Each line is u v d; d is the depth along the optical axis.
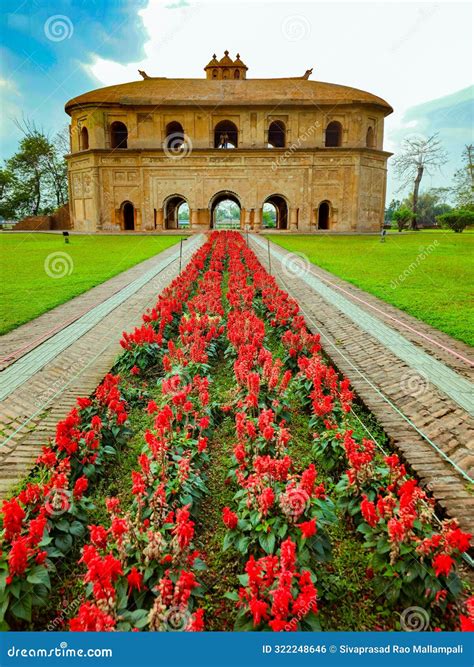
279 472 3.83
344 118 43.34
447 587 3.19
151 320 9.10
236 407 6.00
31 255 23.97
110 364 8.28
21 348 9.02
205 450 5.40
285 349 8.24
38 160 58.41
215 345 8.30
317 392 5.61
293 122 43.06
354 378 7.48
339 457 4.86
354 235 39.72
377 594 3.40
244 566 3.70
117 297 13.61
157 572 3.21
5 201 58.16
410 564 3.23
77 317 11.34
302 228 43.47
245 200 43.03
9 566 3.18
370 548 3.97
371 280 15.86
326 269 18.72
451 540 3.13
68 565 3.91
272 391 5.95
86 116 43.66
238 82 45.12
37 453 5.39
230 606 3.57
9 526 3.29
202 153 42.44
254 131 43.12
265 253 24.14
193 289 13.40
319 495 3.80
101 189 43.50
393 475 4.00
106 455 5.25
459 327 9.88
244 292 10.80
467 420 5.91
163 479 4.11
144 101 42.12
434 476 4.82
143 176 42.88
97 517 4.45
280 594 2.71
